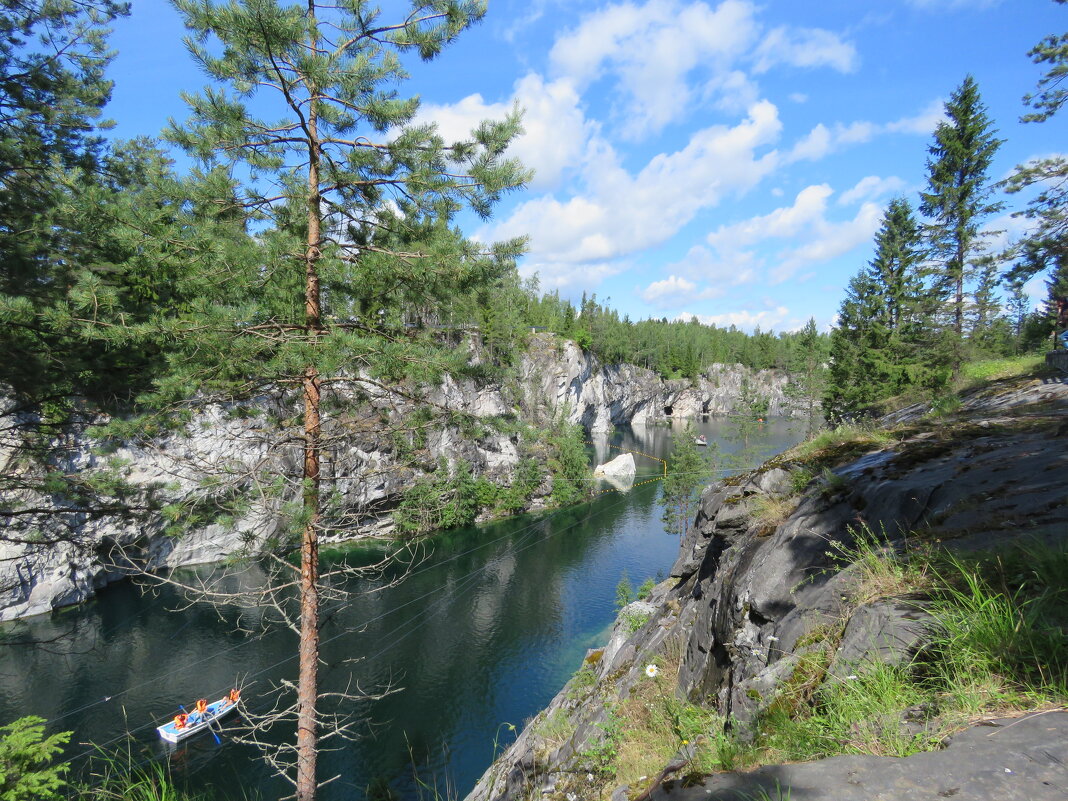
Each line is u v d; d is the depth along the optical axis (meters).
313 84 7.83
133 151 12.05
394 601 34.88
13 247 9.20
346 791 18.95
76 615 31.27
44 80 10.25
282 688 25.03
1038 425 6.30
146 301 9.28
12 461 10.17
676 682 7.03
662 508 58.06
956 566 3.30
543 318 108.50
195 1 7.18
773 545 5.86
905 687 2.67
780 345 148.88
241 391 8.85
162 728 21.12
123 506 10.21
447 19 8.20
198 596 8.73
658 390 133.25
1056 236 16.39
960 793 1.75
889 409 22.28
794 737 2.85
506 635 30.62
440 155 8.81
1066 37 15.23
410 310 9.91
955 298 24.95
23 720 4.70
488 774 9.94
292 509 8.08
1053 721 2.01
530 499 58.41
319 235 8.83
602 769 5.71
